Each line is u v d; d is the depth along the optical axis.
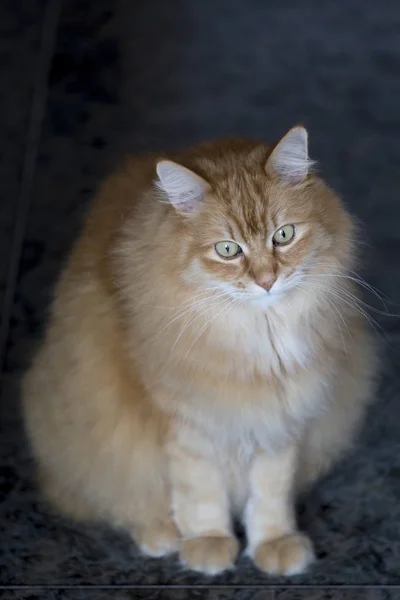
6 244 3.75
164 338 2.38
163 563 2.66
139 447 2.60
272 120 4.43
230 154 2.45
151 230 2.35
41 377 2.71
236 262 2.31
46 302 3.52
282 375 2.44
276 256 2.32
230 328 2.36
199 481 2.57
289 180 2.35
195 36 4.98
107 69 4.70
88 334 2.56
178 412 2.45
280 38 5.00
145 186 2.55
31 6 5.10
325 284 2.43
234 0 5.29
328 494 2.85
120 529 2.76
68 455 2.69
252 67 4.78
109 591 2.59
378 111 4.49
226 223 2.29
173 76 4.68
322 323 2.47
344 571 2.62
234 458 2.59
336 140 4.30
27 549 2.71
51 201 3.95
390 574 2.61
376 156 4.20
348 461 2.94
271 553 2.60
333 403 2.67
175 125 4.37
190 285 2.33
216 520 2.63
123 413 2.57
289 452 2.57
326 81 4.70
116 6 5.14
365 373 2.79
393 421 3.07
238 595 2.56
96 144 4.25
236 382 2.41
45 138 4.29
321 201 2.40
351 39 5.01
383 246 3.71
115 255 2.50
